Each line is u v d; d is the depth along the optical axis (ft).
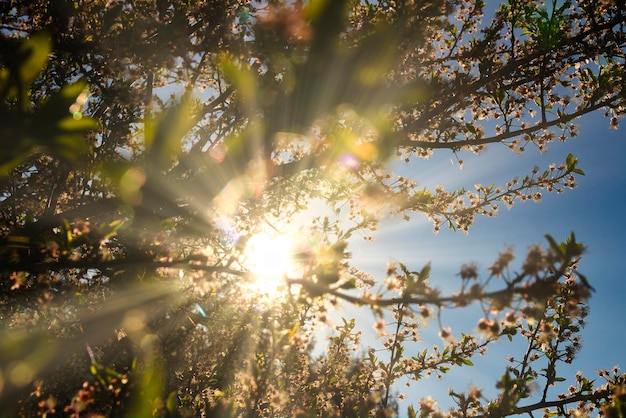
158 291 9.71
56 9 10.38
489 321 5.93
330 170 10.79
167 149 6.94
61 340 9.36
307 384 14.70
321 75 6.92
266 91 7.18
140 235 8.99
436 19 11.84
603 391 12.71
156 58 11.29
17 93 5.12
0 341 6.53
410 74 14.62
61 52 10.90
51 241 7.07
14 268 7.00
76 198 12.60
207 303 12.19
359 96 7.24
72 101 5.26
